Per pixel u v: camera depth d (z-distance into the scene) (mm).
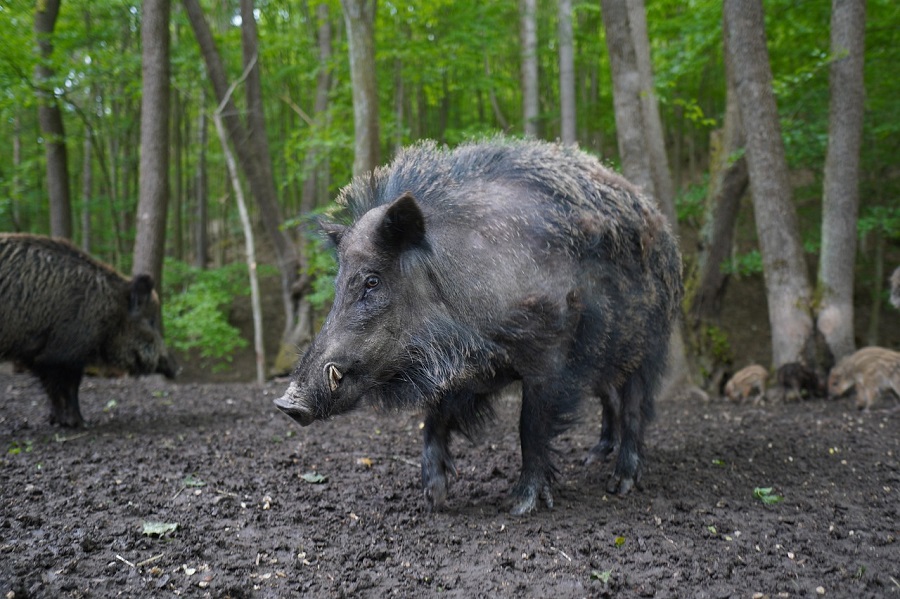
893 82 11703
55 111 11289
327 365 3418
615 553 3562
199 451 5535
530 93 13930
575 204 4039
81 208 17734
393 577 3289
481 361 3760
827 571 3346
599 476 4996
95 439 5941
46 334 6020
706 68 17016
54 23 11281
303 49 13180
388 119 12742
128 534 3666
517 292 3734
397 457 5461
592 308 4035
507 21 16203
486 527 3926
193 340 12750
